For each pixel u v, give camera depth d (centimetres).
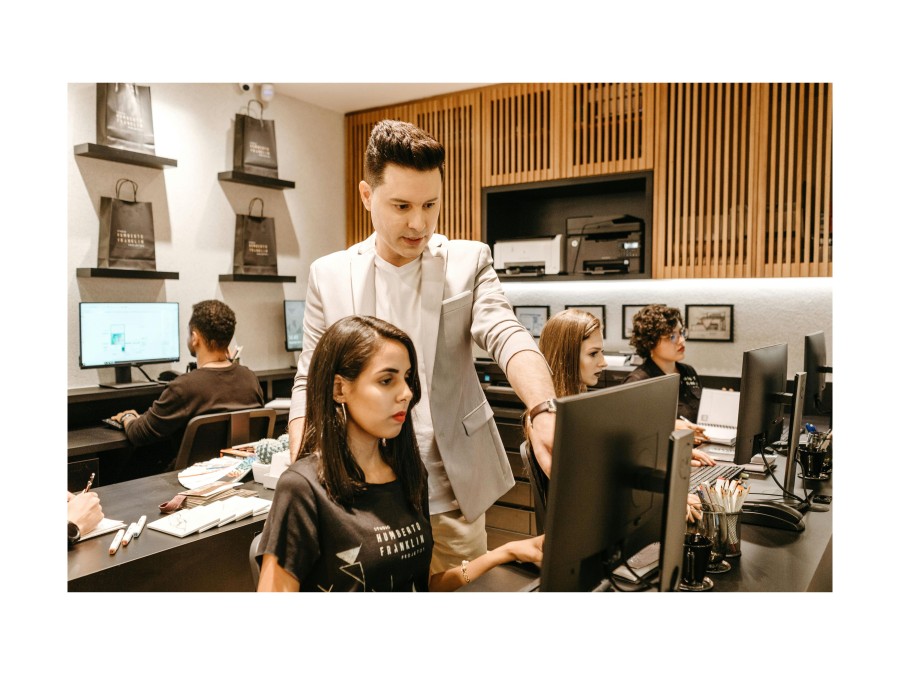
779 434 214
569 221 472
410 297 176
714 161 426
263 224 480
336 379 131
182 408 304
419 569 141
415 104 538
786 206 403
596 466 105
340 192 568
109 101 381
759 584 141
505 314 168
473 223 516
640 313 316
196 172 447
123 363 379
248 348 488
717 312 448
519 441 409
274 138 484
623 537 116
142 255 397
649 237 442
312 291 187
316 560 130
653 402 120
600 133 462
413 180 150
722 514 153
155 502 212
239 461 251
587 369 239
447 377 172
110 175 395
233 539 189
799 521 177
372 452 138
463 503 175
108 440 322
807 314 422
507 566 152
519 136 494
